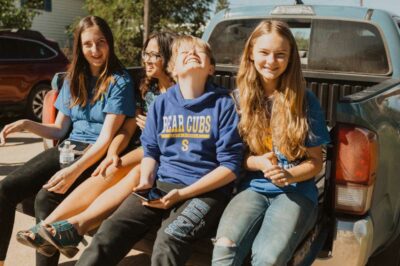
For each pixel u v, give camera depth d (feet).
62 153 11.06
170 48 11.66
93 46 11.25
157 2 60.39
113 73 11.43
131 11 59.72
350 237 8.73
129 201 9.31
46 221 9.81
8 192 10.80
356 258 8.76
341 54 14.53
